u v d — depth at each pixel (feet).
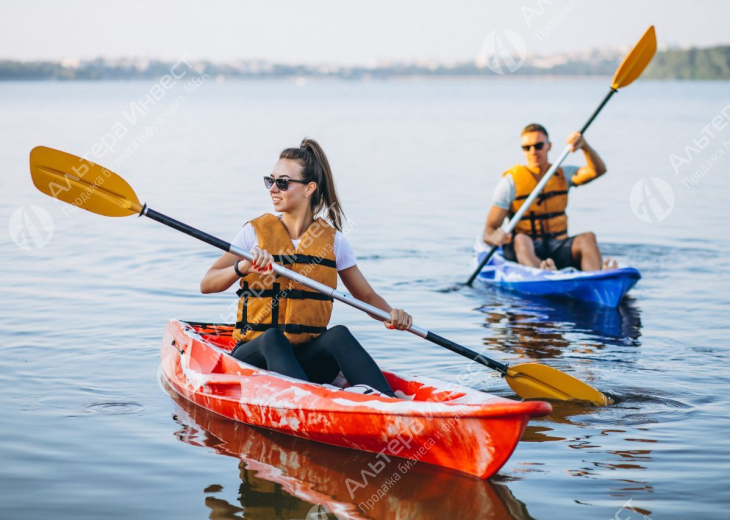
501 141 102.42
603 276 26.76
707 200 52.06
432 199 52.49
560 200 30.45
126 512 12.37
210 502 12.76
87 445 14.94
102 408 16.87
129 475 13.71
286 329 16.52
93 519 12.14
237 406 16.28
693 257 34.58
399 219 44.50
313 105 251.39
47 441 15.06
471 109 206.39
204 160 77.61
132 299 26.35
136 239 37.24
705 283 30.01
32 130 110.93
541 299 28.19
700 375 19.27
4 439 15.08
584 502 12.79
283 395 15.58
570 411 16.87
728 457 14.40
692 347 21.84
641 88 540.52
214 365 17.28
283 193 16.53
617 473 13.83
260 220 16.81
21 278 29.14
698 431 15.69
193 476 13.74
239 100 323.37
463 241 38.22
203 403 17.08
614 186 60.13
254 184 58.85
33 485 13.25
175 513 12.36
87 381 18.49
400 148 93.35
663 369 19.81
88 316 24.14
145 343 21.50
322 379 16.65
